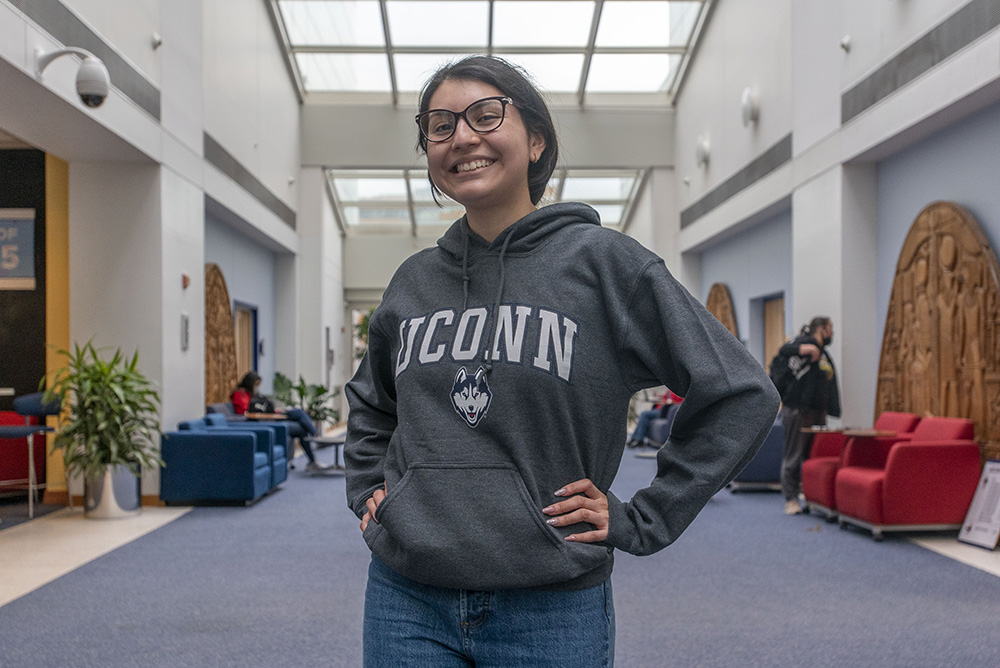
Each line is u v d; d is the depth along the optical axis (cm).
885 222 741
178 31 757
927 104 609
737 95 1067
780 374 683
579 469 119
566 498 117
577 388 118
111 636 358
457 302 128
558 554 114
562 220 128
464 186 127
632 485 838
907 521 556
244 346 1197
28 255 750
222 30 905
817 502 648
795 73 868
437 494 118
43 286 749
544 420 117
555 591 118
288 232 1280
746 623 372
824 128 796
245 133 1005
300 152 1376
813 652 331
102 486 659
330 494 816
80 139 632
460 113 126
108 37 603
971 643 342
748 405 113
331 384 1500
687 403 115
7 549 545
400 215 1659
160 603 412
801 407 677
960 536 553
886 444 616
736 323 1190
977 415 578
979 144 595
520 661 117
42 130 607
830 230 784
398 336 135
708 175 1202
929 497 556
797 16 860
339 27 1233
